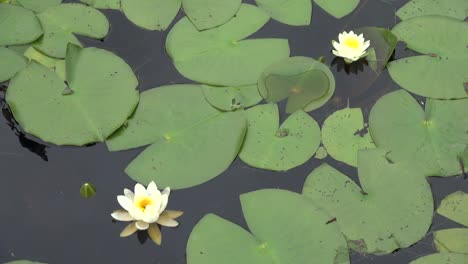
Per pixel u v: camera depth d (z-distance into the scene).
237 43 2.64
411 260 2.00
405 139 2.32
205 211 2.14
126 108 2.38
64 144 2.27
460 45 2.66
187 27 2.70
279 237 2.03
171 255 2.02
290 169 2.26
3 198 2.18
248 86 2.49
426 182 2.18
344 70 2.61
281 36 2.74
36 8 2.78
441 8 2.83
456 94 2.48
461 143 2.31
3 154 2.30
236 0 2.81
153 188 2.09
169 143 2.28
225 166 2.22
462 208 2.13
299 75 2.53
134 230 2.09
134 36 2.71
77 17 2.74
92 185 2.18
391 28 2.79
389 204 2.12
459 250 2.01
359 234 2.04
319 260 1.96
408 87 2.52
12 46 2.60
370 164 2.23
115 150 2.28
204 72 2.53
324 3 2.86
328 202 2.12
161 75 2.55
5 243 2.06
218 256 1.97
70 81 2.44
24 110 2.34
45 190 2.20
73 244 2.05
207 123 2.34
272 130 2.34
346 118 2.39
